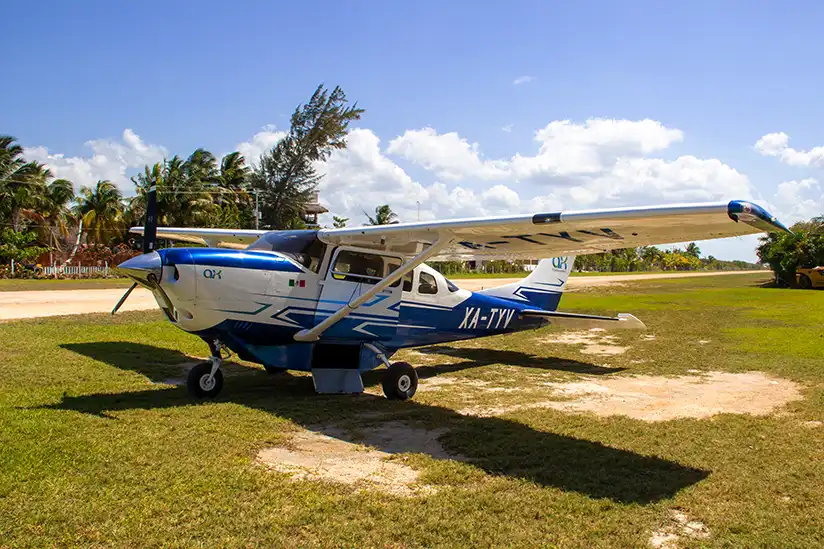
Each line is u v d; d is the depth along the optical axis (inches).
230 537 127.2
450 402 275.9
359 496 152.0
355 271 300.2
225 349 292.0
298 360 289.1
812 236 1249.4
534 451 195.6
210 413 233.5
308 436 211.3
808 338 485.7
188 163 1850.4
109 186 1760.6
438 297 340.2
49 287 1027.9
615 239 250.5
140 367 333.1
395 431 221.3
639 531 136.9
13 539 122.0
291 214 2026.3
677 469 180.4
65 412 224.1
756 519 144.4
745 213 174.4
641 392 301.4
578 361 398.9
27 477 154.5
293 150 1941.4
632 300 940.0
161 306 267.7
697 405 271.7
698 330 553.9
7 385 271.1
